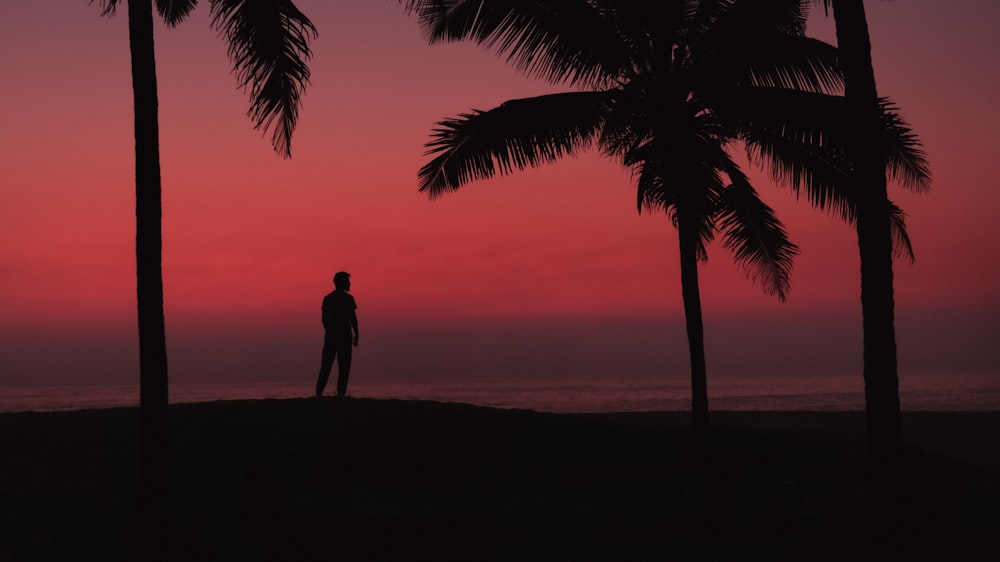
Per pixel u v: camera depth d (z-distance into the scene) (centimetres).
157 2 1228
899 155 1258
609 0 1327
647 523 859
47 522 852
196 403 1392
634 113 1306
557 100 1296
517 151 1312
